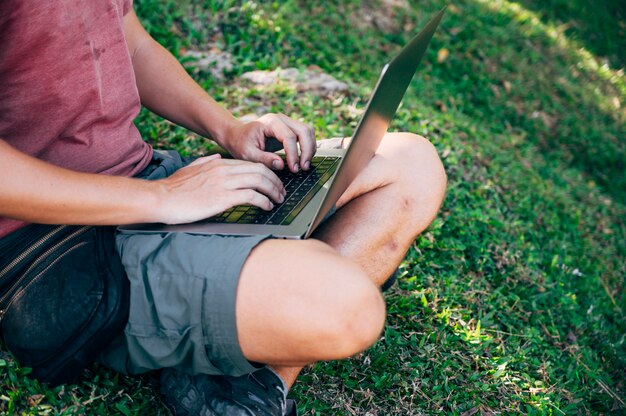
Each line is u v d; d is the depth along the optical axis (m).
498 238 3.56
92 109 1.95
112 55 2.01
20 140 1.88
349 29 5.32
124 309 1.78
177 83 2.40
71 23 1.82
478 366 2.64
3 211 1.66
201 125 2.38
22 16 1.72
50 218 1.71
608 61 7.55
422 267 3.06
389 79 1.85
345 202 2.22
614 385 3.03
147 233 1.84
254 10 4.73
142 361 1.83
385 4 5.86
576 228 4.33
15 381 1.89
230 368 1.79
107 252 1.83
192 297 1.70
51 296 1.76
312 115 3.73
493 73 5.96
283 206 1.98
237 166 1.94
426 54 5.70
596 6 8.51
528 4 7.88
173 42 4.09
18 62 1.78
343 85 4.17
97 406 1.99
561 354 2.99
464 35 6.18
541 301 3.26
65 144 1.95
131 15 2.38
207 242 1.76
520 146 5.12
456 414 2.38
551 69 6.56
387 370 2.46
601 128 6.05
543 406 2.54
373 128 1.93
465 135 4.49
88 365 2.02
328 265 1.64
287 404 2.00
